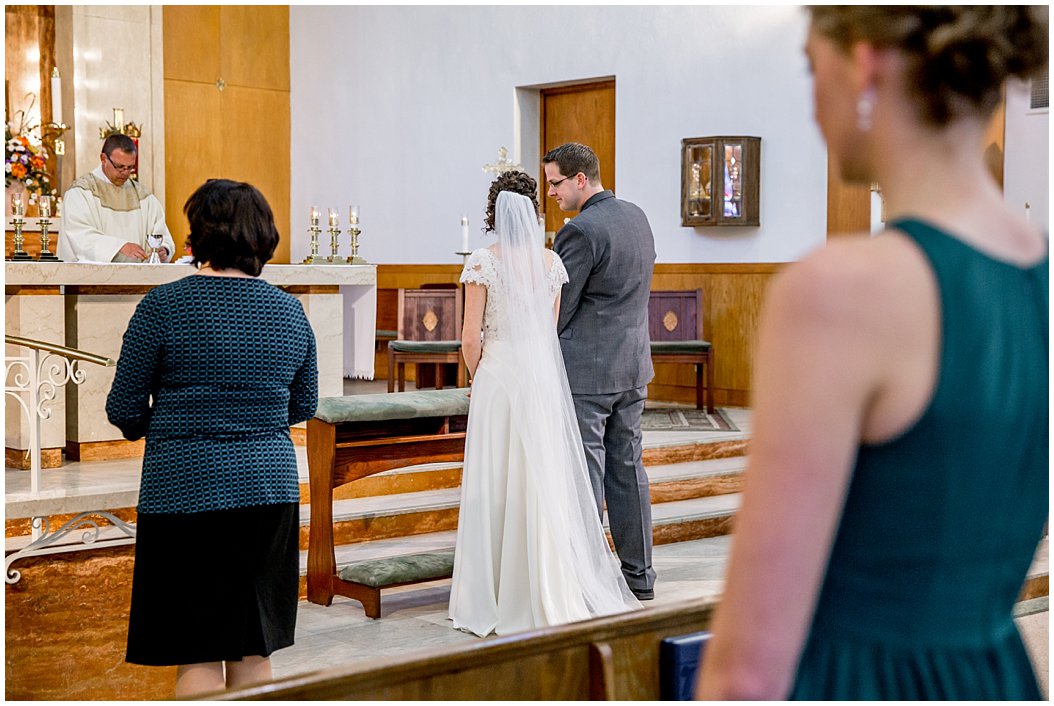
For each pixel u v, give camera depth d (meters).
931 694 0.99
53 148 10.13
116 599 4.54
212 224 2.99
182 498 2.92
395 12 10.71
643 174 9.14
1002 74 0.97
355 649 4.21
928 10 0.97
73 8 10.00
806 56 1.05
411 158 10.62
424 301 8.91
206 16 11.05
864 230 7.97
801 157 8.28
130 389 2.94
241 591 2.97
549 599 4.23
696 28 8.77
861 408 0.94
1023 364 0.99
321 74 11.38
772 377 0.95
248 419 3.00
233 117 11.26
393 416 4.85
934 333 0.93
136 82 10.34
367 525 5.54
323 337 6.54
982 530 0.99
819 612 1.03
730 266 8.69
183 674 2.99
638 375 4.64
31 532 4.87
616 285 4.53
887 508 0.98
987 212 1.01
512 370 4.34
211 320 2.95
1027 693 1.06
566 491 4.32
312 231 6.90
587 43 9.39
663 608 1.74
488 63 10.02
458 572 4.44
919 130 0.99
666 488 6.51
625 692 1.69
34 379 4.61
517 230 4.35
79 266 5.62
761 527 0.94
